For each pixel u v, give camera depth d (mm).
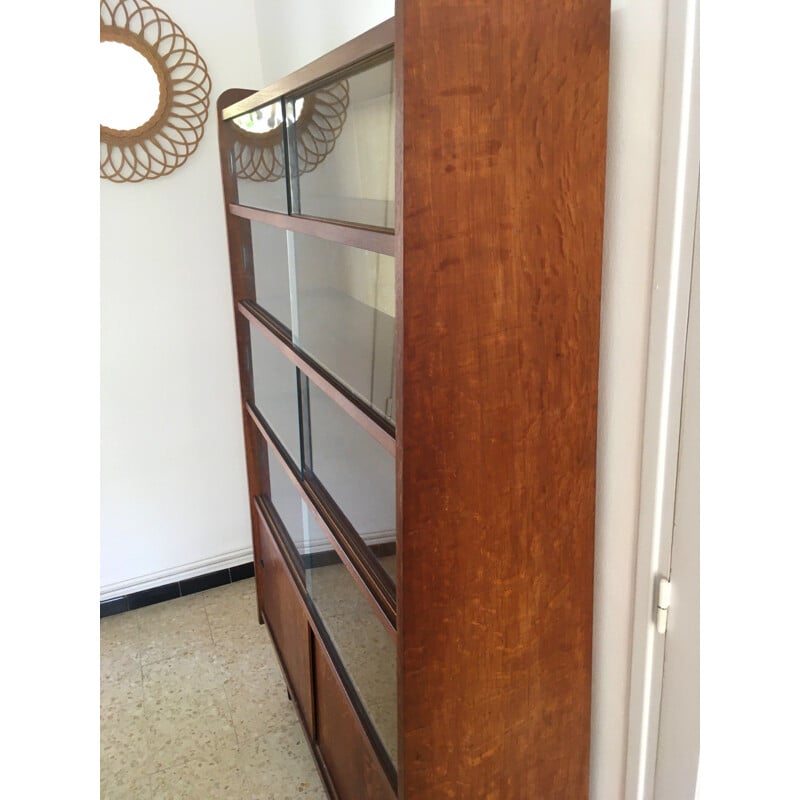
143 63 2125
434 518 979
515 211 919
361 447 1248
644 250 974
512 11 855
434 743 1071
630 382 1036
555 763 1198
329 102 1172
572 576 1116
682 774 1060
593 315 1015
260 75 2328
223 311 2434
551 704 1161
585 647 1169
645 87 927
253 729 1973
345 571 1389
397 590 1017
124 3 2068
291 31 2016
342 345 1278
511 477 1016
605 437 1102
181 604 2555
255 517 2178
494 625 1066
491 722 1110
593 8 901
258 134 1618
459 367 940
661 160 915
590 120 938
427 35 823
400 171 853
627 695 1149
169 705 2070
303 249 1474
